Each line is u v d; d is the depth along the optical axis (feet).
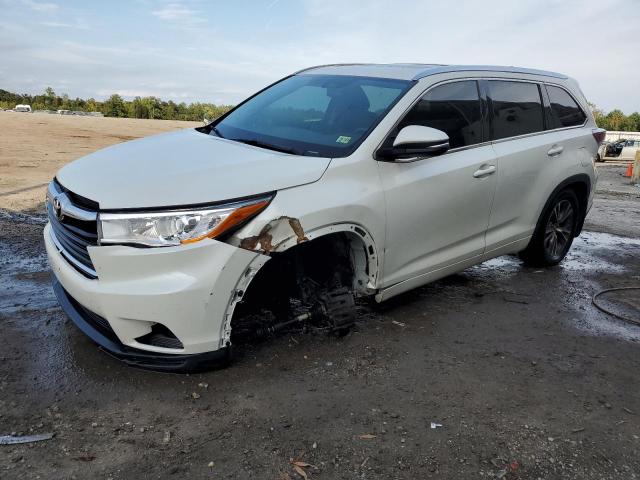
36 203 26.00
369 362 11.70
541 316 15.08
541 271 19.17
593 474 8.77
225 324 10.16
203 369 10.27
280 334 12.55
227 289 9.89
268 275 11.38
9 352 11.27
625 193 50.52
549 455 9.14
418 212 12.79
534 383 11.41
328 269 12.37
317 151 11.93
